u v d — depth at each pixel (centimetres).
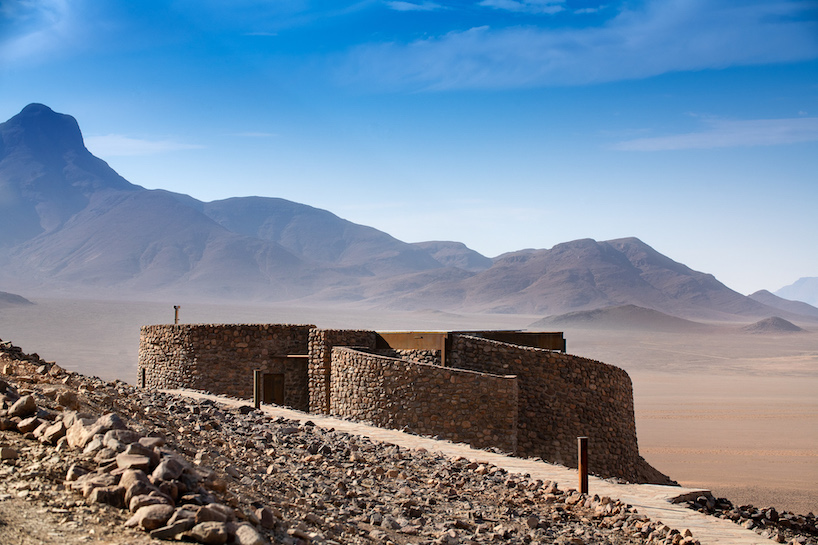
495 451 2102
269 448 1451
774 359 15462
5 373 1506
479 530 1139
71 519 773
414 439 2069
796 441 5984
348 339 2845
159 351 3094
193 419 1509
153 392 1917
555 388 2539
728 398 8950
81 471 876
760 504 3853
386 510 1177
